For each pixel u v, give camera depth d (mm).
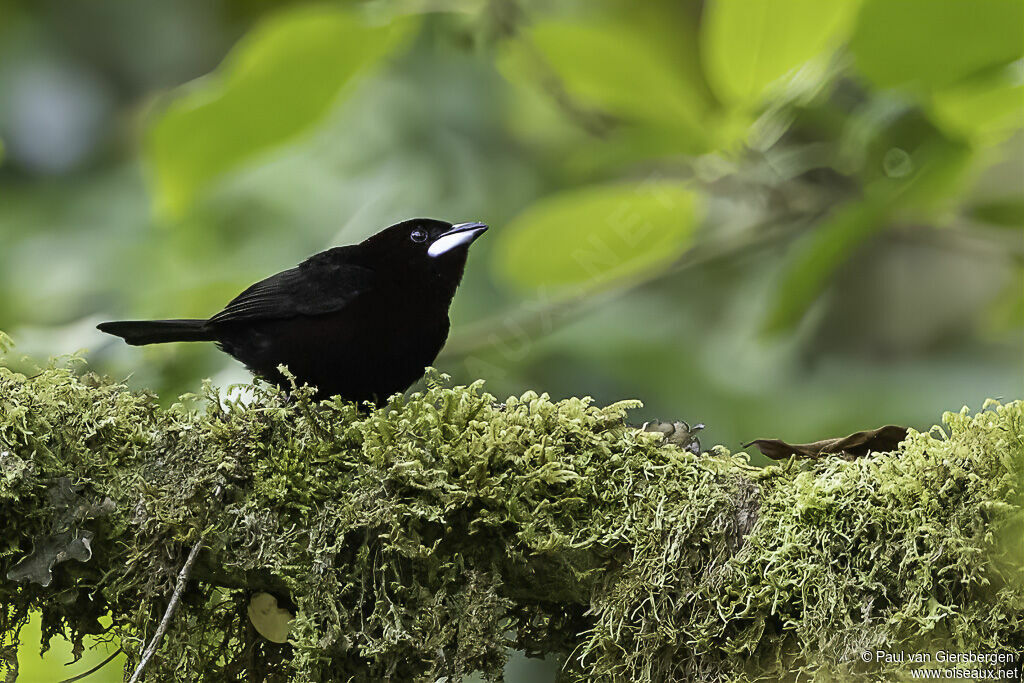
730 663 4867
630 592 5000
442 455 5160
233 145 6707
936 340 11930
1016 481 4621
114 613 5543
